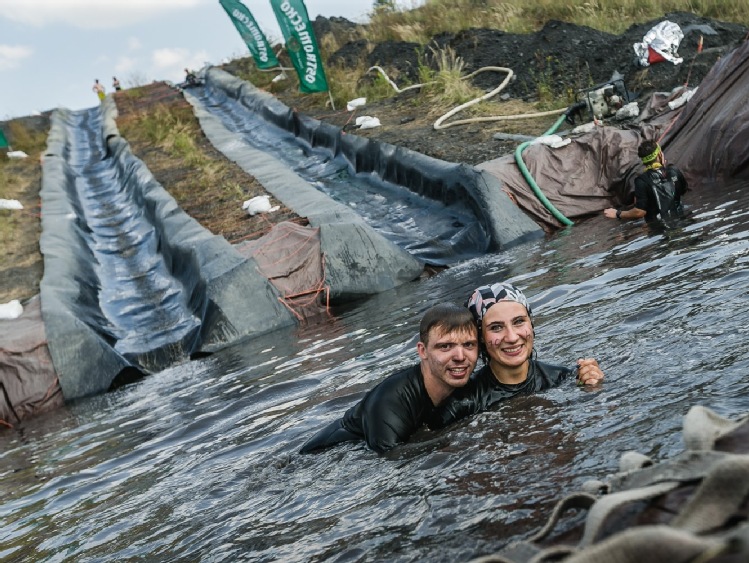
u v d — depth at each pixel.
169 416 7.82
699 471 1.96
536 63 20.48
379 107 22.83
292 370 8.27
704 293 5.89
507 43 22.48
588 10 24.05
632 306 6.23
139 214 20.27
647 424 3.69
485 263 11.90
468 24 26.66
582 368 4.74
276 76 34.84
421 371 4.75
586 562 1.65
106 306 14.21
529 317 4.80
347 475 4.33
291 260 12.37
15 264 16.09
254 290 11.91
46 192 23.12
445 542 3.07
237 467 5.17
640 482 2.11
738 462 1.77
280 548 3.55
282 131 26.78
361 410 4.86
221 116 33.72
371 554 3.19
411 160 16.17
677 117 13.39
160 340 12.02
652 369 4.56
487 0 28.66
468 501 3.43
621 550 1.63
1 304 12.58
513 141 15.94
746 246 7.06
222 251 12.91
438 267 12.84
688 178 12.24
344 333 9.80
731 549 1.54
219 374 9.55
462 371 4.54
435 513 3.41
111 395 10.48
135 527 4.54
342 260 12.38
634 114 15.05
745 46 12.72
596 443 3.67
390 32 29.94
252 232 14.66
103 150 32.16
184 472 5.46
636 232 10.15
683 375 4.29
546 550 1.93
